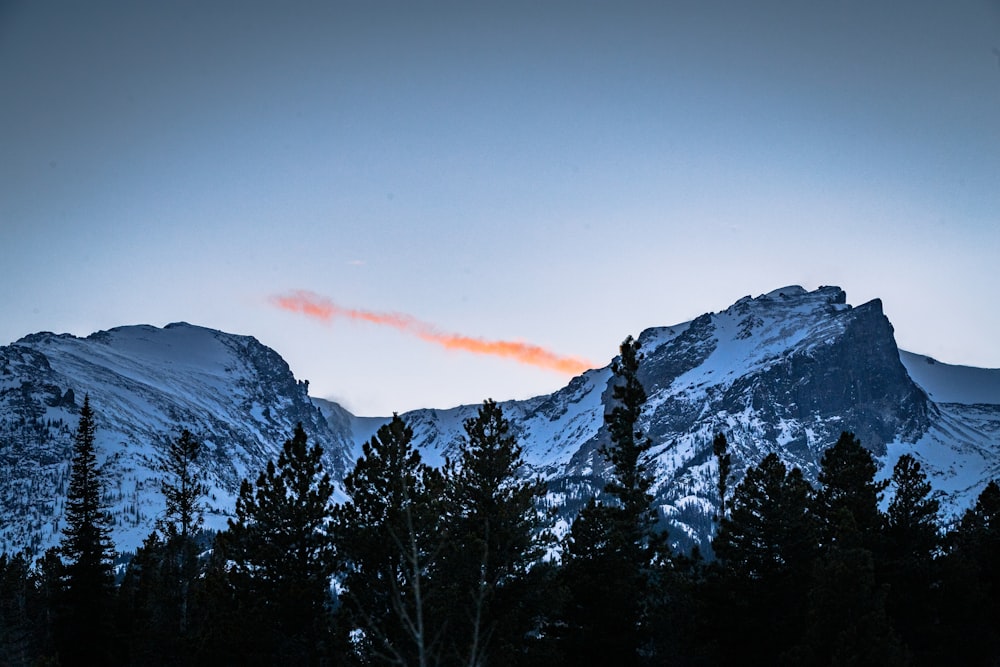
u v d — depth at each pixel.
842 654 46.59
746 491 59.59
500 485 59.16
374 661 48.69
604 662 57.16
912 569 60.66
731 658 58.03
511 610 54.09
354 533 55.28
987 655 59.34
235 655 54.88
